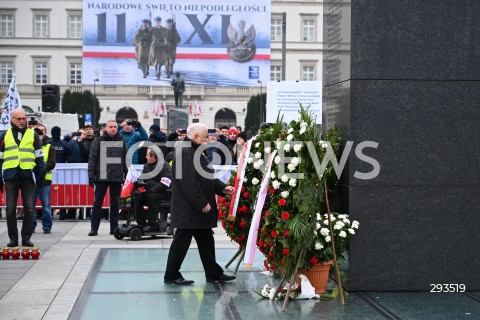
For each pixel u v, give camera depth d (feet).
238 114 254.47
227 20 252.21
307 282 23.85
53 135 53.01
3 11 263.70
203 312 22.07
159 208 41.04
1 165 35.99
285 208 23.40
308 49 267.80
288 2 266.77
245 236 27.99
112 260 31.50
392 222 24.47
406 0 24.38
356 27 24.29
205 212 25.54
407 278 24.57
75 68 266.36
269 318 21.35
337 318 21.34
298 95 42.78
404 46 24.39
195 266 30.19
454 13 24.44
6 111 58.85
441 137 24.52
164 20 250.98
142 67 251.80
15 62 264.31
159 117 254.06
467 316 21.54
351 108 24.32
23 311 21.72
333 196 25.70
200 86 253.44
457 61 24.49
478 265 24.67
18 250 31.65
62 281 26.43
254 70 253.85
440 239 24.59
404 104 24.43
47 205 42.88
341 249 24.12
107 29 249.55
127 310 22.30
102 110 247.91
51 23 264.72
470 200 24.61
